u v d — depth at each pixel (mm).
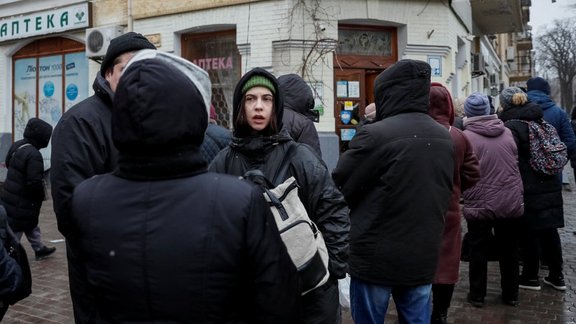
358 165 3104
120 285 1584
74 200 1731
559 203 5242
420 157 3045
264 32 9008
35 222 6293
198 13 9562
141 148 1609
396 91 3193
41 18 11727
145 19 10156
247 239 1609
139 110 1576
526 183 5223
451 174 3199
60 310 4871
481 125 4688
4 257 2750
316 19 8875
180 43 10023
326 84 8945
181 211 1594
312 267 2152
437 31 9672
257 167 2643
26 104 12633
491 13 13266
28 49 12531
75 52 11844
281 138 2682
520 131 5172
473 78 14453
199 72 1994
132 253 1580
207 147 3859
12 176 6148
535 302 5055
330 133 8961
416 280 3057
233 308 1622
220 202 1606
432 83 4012
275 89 2686
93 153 2645
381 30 9664
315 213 2654
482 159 4637
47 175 11984
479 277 4898
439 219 3123
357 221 3184
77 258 1847
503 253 4926
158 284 1554
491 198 4645
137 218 1606
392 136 3053
